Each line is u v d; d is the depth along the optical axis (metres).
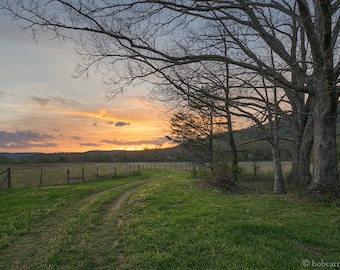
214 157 26.92
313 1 14.41
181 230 8.64
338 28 13.23
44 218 11.91
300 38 19.25
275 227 8.34
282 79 12.42
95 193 20.23
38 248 8.18
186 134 29.95
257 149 26.61
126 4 10.39
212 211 11.16
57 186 24.59
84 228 9.96
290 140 20.09
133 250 7.39
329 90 11.15
